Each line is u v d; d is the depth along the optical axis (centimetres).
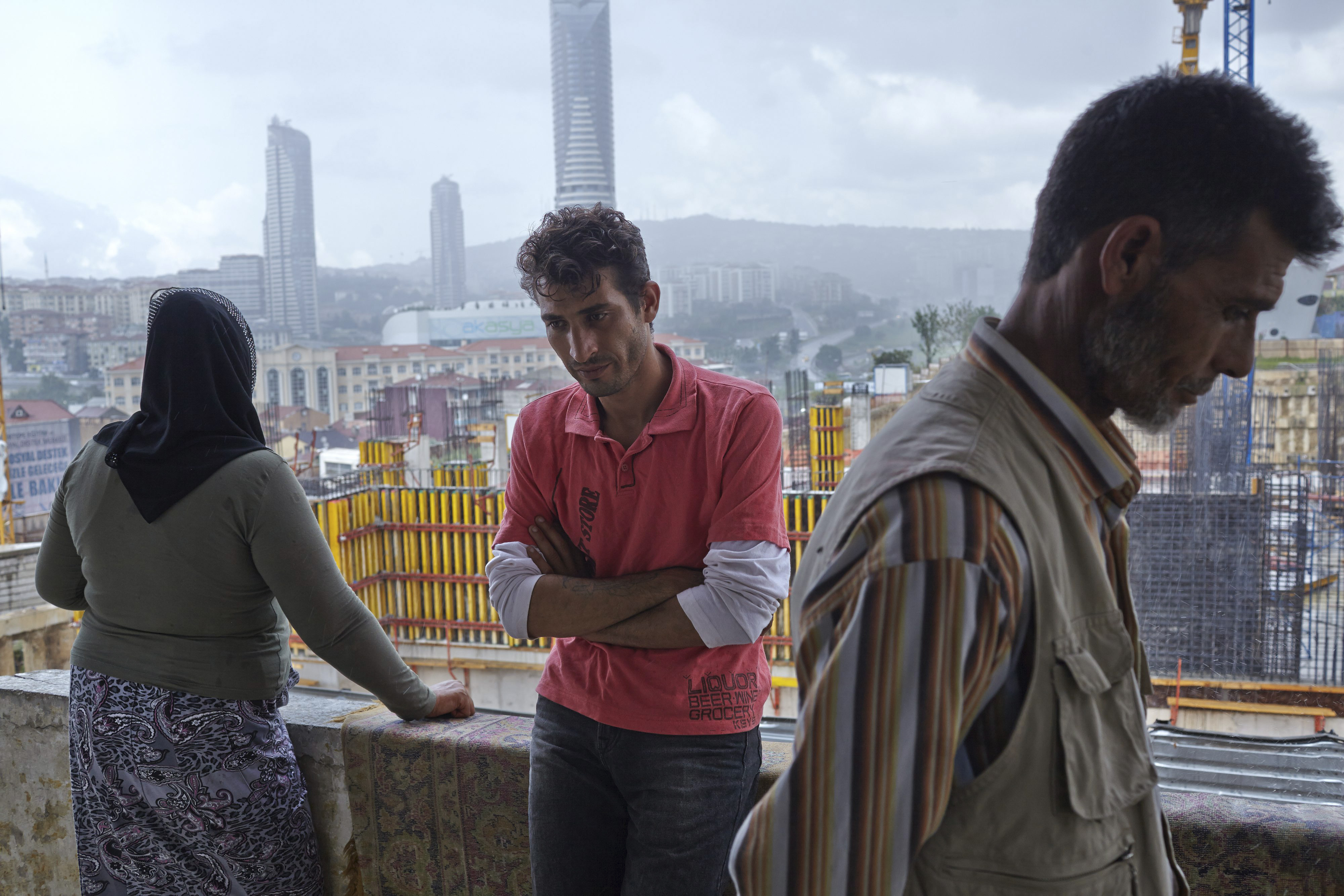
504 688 1869
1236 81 76
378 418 2562
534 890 153
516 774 184
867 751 68
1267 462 1537
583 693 147
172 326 169
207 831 173
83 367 13975
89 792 177
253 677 176
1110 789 76
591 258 136
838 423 2189
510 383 3694
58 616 1009
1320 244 75
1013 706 74
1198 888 139
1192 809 140
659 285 147
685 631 139
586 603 145
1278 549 1384
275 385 11425
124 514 170
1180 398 82
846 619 73
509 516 160
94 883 180
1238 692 1358
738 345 14950
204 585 169
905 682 68
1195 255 74
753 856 72
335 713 212
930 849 76
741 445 142
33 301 14500
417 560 1892
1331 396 2067
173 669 171
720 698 142
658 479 146
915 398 84
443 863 193
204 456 168
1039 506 76
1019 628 73
